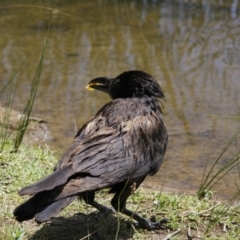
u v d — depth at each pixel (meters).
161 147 8.96
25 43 17.36
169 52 16.70
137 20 19.03
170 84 14.95
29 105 11.47
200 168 11.83
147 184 10.94
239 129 11.88
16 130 12.33
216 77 15.29
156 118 8.96
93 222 8.95
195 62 16.09
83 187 7.59
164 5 20.41
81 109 14.04
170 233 8.80
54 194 7.44
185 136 12.92
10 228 8.49
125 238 8.64
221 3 20.42
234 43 17.12
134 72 9.45
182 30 18.16
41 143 12.59
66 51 16.84
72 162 7.75
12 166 10.30
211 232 8.80
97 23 18.83
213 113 13.73
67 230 8.73
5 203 9.20
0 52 16.75
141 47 17.06
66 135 12.98
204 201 9.76
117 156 8.10
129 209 9.28
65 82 15.16
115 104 8.95
